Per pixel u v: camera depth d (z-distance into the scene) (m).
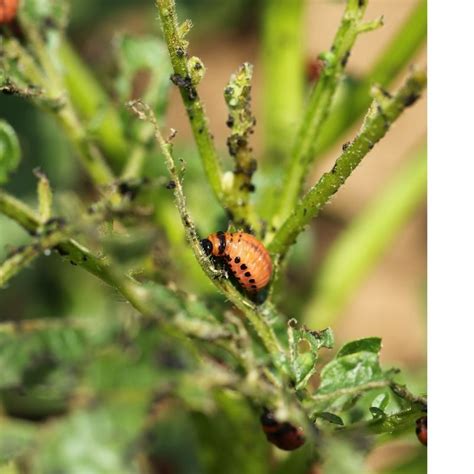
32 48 0.28
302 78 0.33
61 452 0.23
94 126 0.28
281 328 0.25
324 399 0.24
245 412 0.27
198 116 0.25
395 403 0.25
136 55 0.29
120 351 0.24
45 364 0.24
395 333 0.51
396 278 0.52
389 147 0.54
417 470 0.31
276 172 0.29
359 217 0.35
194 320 0.24
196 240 0.24
